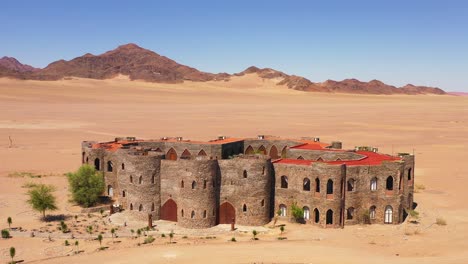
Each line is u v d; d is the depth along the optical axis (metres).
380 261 58.62
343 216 79.00
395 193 80.44
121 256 61.66
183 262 58.62
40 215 85.06
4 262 61.44
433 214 86.38
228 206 82.12
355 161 82.50
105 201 93.19
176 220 83.38
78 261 60.03
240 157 85.62
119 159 87.31
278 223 81.88
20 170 122.81
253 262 58.19
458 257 61.16
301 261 58.59
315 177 78.88
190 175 79.00
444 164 134.12
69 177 91.50
